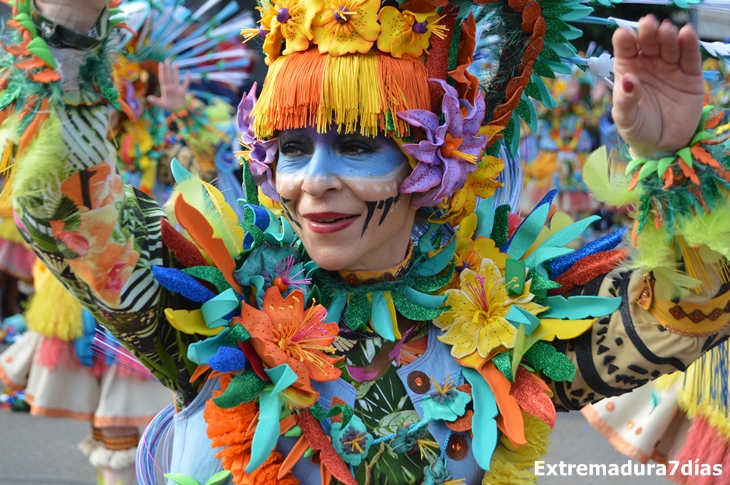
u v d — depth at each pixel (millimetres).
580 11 1679
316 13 1510
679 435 2879
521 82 1657
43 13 1320
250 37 1666
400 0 1562
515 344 1595
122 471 3248
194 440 1591
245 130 1678
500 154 1894
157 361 1606
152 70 2965
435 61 1582
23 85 1337
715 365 2580
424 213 1712
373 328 1635
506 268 1694
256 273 1607
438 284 1685
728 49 1753
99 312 1533
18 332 5410
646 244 1531
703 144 1467
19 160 1348
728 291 1576
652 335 1624
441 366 1646
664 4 1780
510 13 1650
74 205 1419
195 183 1683
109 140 1519
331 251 1562
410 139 1558
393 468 1562
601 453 3928
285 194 1565
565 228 1783
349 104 1490
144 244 1546
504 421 1572
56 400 3266
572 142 5840
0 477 3646
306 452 1527
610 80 1730
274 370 1490
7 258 3963
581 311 1661
